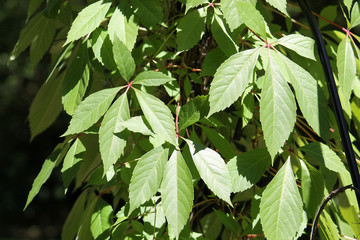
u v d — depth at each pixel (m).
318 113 0.75
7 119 5.09
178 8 0.93
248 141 1.04
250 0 0.77
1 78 4.89
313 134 0.97
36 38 0.99
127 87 0.78
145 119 0.77
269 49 0.76
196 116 0.78
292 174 0.75
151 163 0.75
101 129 0.76
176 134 0.78
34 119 1.04
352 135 0.90
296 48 0.78
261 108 0.73
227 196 0.75
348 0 0.82
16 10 4.79
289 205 0.74
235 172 0.78
